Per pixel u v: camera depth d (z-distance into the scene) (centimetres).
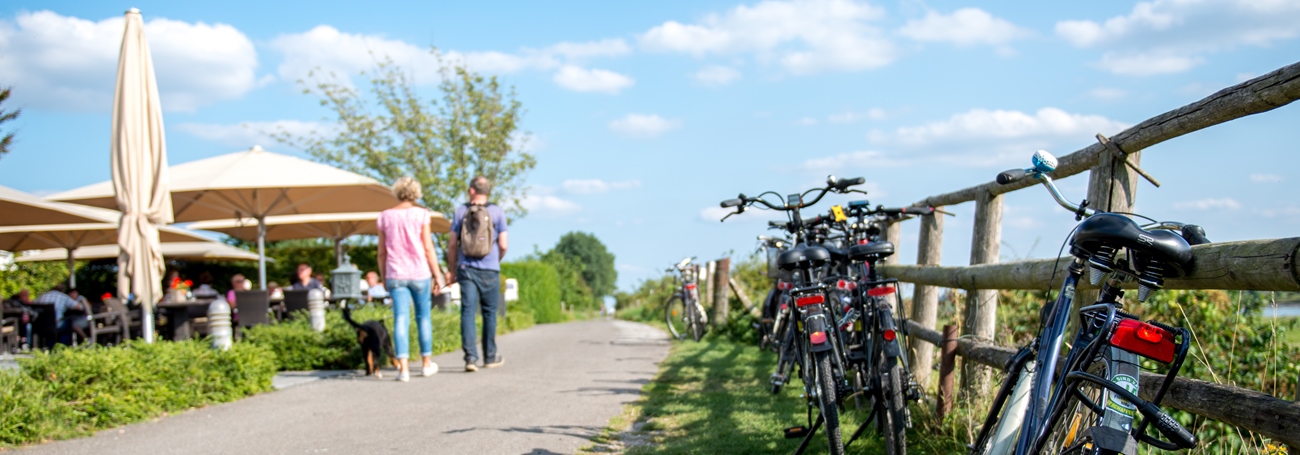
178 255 1688
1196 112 278
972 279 467
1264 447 328
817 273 449
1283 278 217
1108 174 343
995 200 497
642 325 2033
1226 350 571
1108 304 231
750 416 529
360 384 726
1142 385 307
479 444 477
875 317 401
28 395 502
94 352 572
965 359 464
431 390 687
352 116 2383
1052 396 233
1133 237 219
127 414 547
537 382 727
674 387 684
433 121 2380
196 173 1171
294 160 1232
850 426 476
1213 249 251
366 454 458
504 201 2444
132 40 697
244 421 556
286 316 1052
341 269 1127
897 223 735
